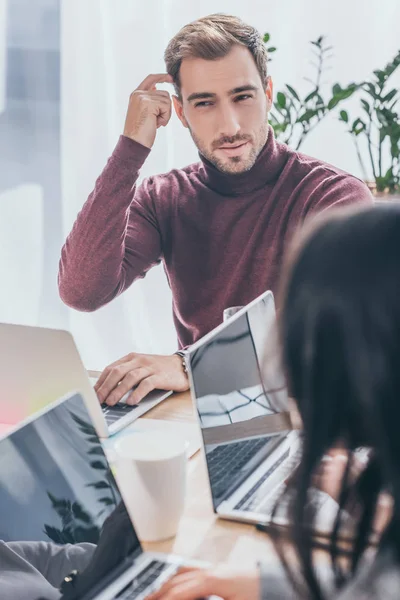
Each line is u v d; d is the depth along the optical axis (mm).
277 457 1324
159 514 1106
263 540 1112
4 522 937
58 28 3045
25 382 1439
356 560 706
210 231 2193
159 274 3025
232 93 2064
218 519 1176
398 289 587
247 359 1334
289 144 2775
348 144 2738
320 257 626
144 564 1060
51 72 3084
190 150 2910
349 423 638
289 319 651
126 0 2918
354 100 2703
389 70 2309
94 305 2209
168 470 1097
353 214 636
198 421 1162
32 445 1006
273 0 2758
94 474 1067
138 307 3070
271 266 2135
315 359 625
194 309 2223
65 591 965
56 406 1068
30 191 3191
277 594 934
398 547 625
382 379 588
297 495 676
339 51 2725
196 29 2064
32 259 3238
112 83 3002
